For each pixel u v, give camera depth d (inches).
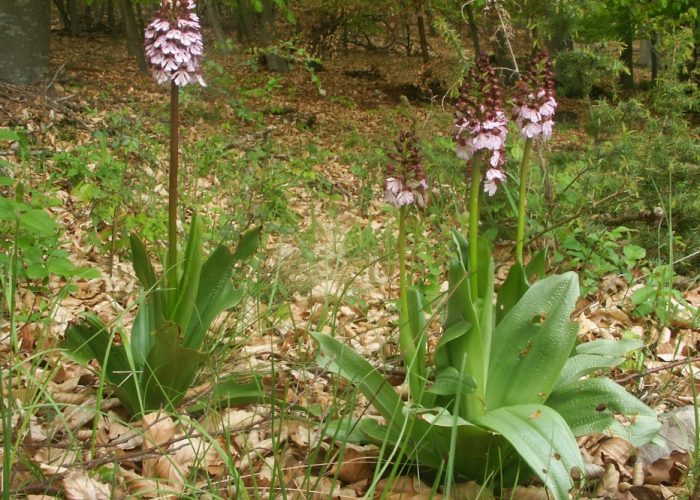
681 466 39.9
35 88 136.1
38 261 53.3
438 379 35.4
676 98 84.7
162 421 39.8
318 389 47.0
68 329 42.0
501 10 77.7
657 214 77.6
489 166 36.8
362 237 73.9
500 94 34.6
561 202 75.0
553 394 36.9
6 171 81.6
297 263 64.8
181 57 38.1
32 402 36.0
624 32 185.0
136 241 42.0
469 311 35.2
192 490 33.9
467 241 39.5
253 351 50.9
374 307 64.9
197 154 99.6
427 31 343.9
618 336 59.4
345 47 343.9
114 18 422.6
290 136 169.5
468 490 37.1
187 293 41.2
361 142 140.9
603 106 82.9
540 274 43.2
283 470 37.8
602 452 41.4
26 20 143.0
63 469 35.1
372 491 31.9
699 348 58.4
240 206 80.7
